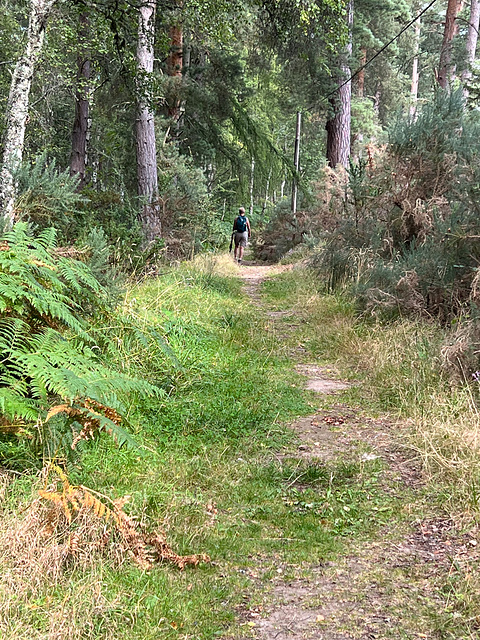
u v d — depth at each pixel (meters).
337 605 2.65
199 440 4.58
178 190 16.41
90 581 2.59
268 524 3.48
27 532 2.72
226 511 3.59
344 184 12.66
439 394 5.07
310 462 4.32
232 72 19.84
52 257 4.56
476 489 3.56
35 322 4.14
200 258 14.28
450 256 7.03
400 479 3.99
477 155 8.41
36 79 16.17
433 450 4.05
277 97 22.55
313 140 35.66
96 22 11.02
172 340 6.64
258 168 20.55
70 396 3.18
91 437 3.53
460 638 2.37
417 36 37.78
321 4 13.78
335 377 6.41
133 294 8.23
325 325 8.22
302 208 20.88
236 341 7.54
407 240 9.55
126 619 2.45
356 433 4.88
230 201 26.61
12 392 3.30
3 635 2.20
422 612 2.56
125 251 9.82
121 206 12.99
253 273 15.77
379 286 8.18
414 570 2.91
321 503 3.72
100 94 18.06
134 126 17.47
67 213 9.13
